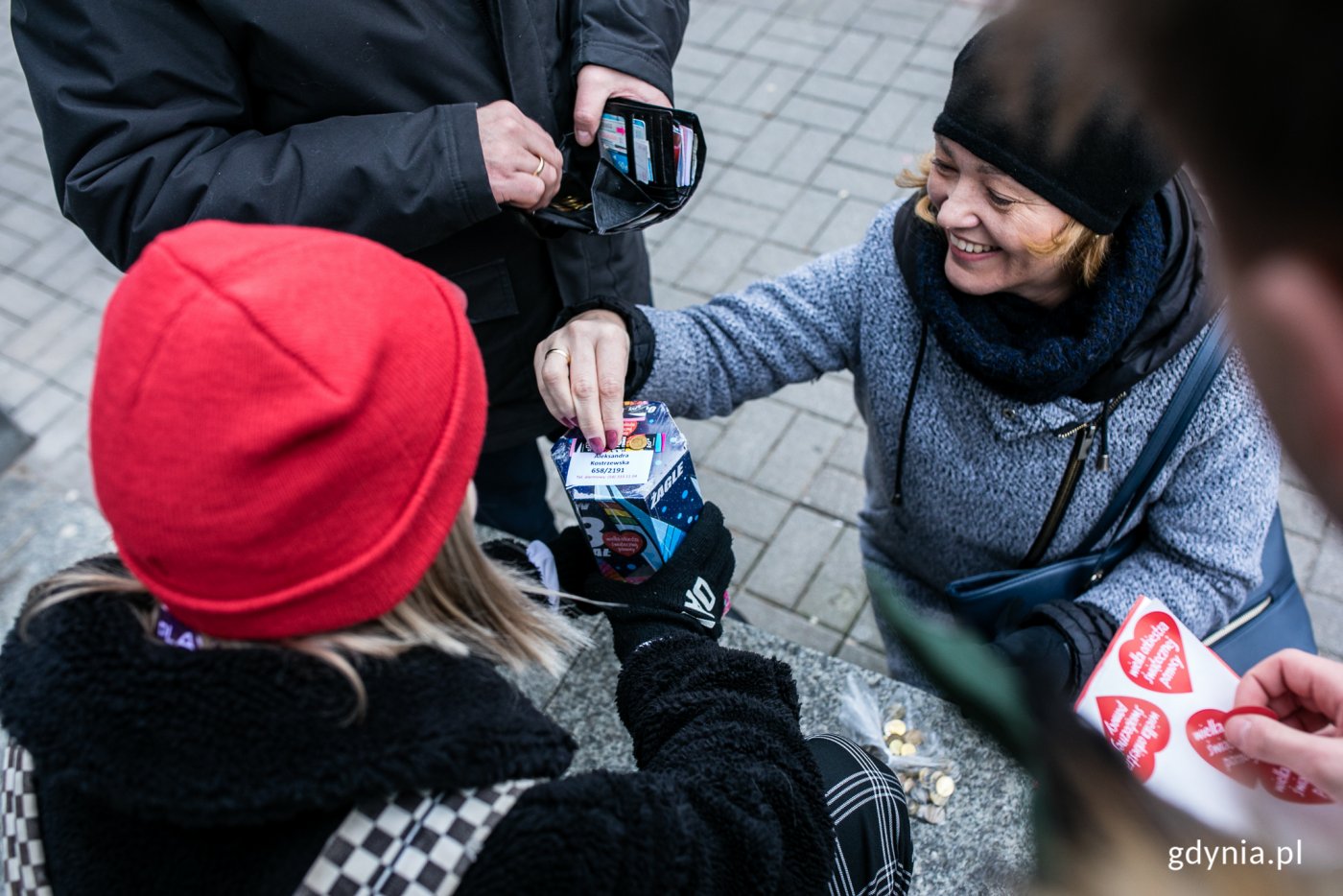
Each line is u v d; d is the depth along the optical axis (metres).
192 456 0.68
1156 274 1.28
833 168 3.74
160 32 1.43
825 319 1.64
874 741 1.64
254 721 0.72
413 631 0.82
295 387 0.68
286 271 0.71
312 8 1.44
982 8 0.36
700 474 3.13
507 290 1.78
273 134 1.54
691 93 4.04
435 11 1.53
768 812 0.90
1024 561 1.66
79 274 3.74
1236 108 0.28
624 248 1.96
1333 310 0.28
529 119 1.54
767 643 1.80
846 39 4.12
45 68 1.43
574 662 1.79
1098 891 0.42
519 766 0.77
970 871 1.50
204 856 0.75
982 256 1.34
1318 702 1.11
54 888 0.81
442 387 0.78
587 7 1.64
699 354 1.63
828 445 3.14
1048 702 0.47
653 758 0.99
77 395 3.40
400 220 1.50
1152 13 0.28
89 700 0.72
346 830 0.74
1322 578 2.62
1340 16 0.25
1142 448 1.44
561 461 1.26
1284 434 0.31
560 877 0.75
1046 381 1.34
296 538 0.71
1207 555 1.51
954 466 1.58
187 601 0.74
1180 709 1.16
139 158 1.45
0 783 0.89
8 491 3.11
